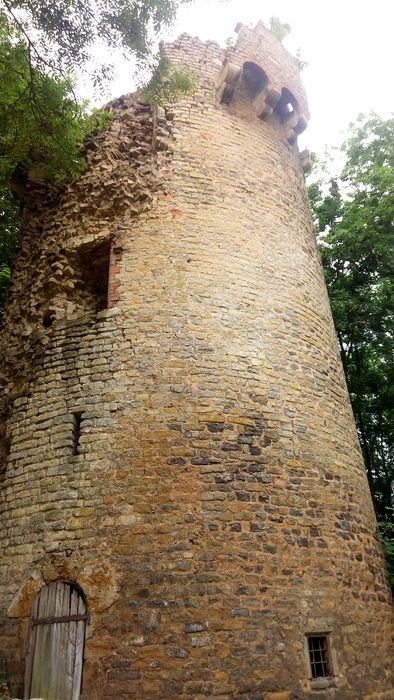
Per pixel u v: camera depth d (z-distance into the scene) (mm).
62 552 6973
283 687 6227
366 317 16953
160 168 9672
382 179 16594
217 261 8898
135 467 7238
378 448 19891
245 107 11133
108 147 10086
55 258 9609
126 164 9883
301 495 7590
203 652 6203
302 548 7195
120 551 6762
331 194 18625
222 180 9820
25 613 6859
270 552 6965
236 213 9562
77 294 9570
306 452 7988
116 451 7402
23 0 7504
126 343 8164
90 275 9789
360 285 17609
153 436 7410
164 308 8352
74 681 6262
